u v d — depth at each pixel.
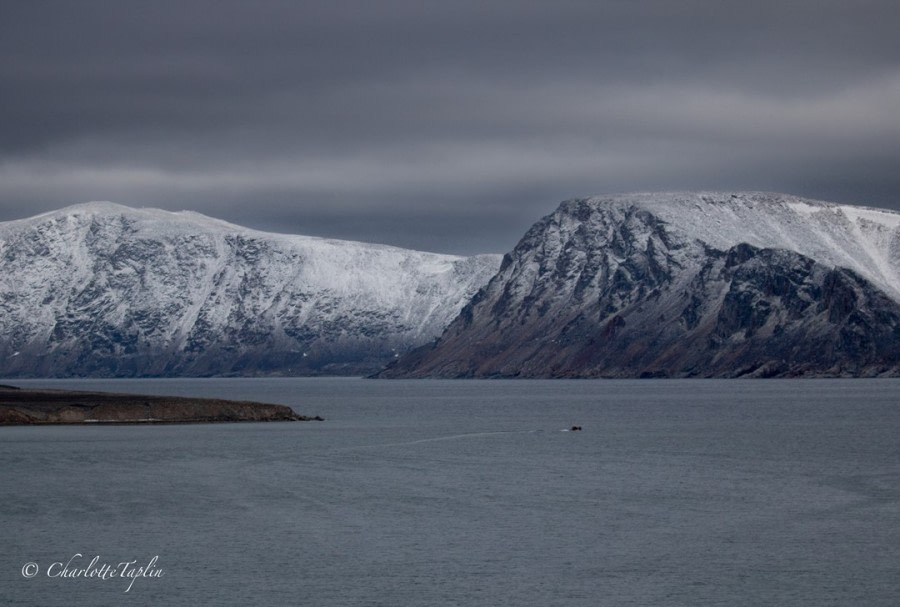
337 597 78.12
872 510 108.62
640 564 86.69
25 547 93.12
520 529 99.50
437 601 77.25
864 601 77.12
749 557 88.88
